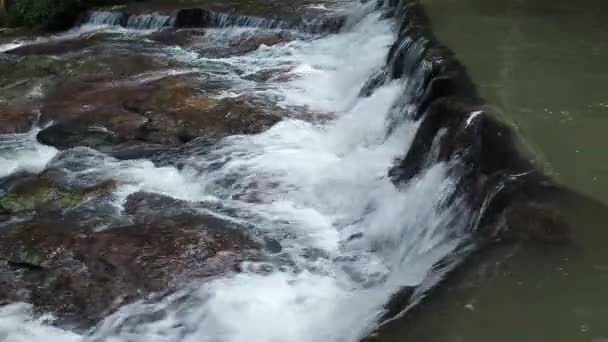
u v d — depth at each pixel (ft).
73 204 28.73
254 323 20.70
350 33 50.31
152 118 36.96
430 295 16.40
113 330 20.95
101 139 35.40
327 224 27.02
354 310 19.85
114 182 30.53
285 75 43.57
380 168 28.68
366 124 33.73
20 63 48.29
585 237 18.25
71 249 24.70
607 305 15.75
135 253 24.25
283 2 61.05
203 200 29.19
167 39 55.67
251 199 28.99
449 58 31.07
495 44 34.83
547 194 19.99
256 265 23.73
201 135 34.99
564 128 24.91
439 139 25.17
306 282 22.75
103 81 44.37
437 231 22.13
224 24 57.57
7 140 36.55
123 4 68.28
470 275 17.12
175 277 23.03
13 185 30.60
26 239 25.40
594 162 22.39
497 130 23.48
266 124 35.60
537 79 29.73
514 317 15.48
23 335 20.83
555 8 41.65
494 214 19.93
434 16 40.42
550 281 16.69
